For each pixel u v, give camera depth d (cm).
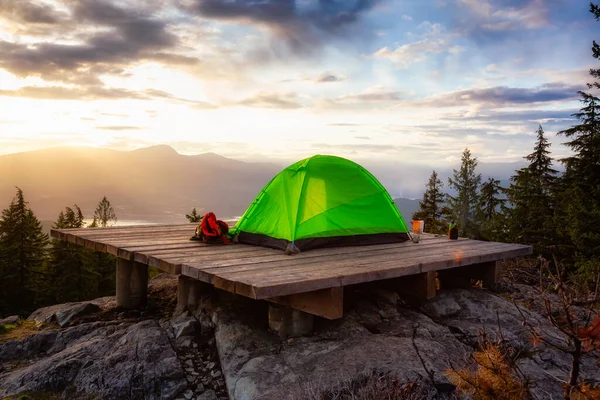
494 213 2692
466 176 2386
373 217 780
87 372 472
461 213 2345
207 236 721
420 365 441
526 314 618
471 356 473
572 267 1309
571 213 1331
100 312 716
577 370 276
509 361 321
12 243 3616
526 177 2467
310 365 456
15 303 3650
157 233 852
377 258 627
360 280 518
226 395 456
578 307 360
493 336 524
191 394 455
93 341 544
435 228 3048
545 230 1538
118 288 734
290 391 412
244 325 553
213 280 502
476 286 804
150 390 452
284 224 695
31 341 583
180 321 584
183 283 658
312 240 690
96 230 882
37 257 3731
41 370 479
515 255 750
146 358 492
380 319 586
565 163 2055
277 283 454
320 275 499
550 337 527
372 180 812
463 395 394
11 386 465
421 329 550
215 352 530
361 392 398
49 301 3725
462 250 719
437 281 744
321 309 504
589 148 1623
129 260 673
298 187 720
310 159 761
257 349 507
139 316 701
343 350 479
